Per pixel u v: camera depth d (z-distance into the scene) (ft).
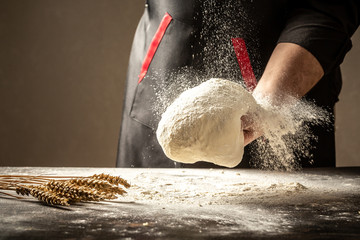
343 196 2.96
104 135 13.56
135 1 13.91
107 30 13.80
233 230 2.09
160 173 4.12
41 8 13.65
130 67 5.68
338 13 4.19
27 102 13.46
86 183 2.71
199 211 2.51
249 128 3.17
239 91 3.06
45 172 4.19
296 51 3.84
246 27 4.78
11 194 3.00
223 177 3.87
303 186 3.31
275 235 2.00
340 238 1.94
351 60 12.10
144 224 2.19
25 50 13.56
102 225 2.18
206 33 4.88
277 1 4.68
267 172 4.25
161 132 2.98
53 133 13.44
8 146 13.26
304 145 4.77
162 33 5.10
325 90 4.96
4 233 2.03
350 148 12.10
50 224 2.20
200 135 2.83
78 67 13.66
